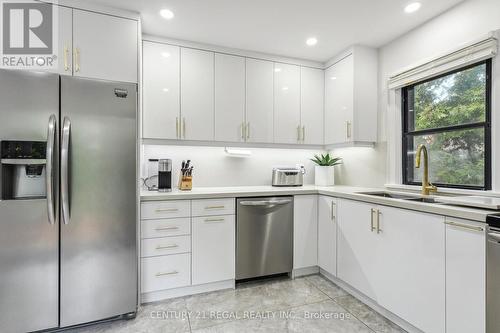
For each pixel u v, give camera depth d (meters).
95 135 1.83
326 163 3.17
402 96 2.56
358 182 3.02
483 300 1.29
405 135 2.54
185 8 2.05
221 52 2.69
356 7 2.05
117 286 1.90
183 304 2.14
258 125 2.83
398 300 1.78
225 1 1.97
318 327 1.82
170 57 2.51
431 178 2.31
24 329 1.67
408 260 1.71
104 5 1.99
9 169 1.69
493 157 1.78
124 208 1.92
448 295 1.46
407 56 2.44
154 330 1.80
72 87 1.77
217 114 2.67
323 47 2.74
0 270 1.62
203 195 2.28
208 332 1.77
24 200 1.65
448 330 1.46
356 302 2.16
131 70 2.05
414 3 1.99
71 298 1.78
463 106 2.03
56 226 1.73
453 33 2.03
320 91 3.11
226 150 2.95
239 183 3.10
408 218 1.71
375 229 1.98
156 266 2.16
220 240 2.35
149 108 2.43
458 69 2.04
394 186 2.55
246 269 2.43
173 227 2.21
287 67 2.96
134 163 1.95
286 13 2.13
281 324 1.86
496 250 1.23
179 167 2.85
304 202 2.65
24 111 1.66
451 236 1.45
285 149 3.33
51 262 1.72
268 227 2.50
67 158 1.73
